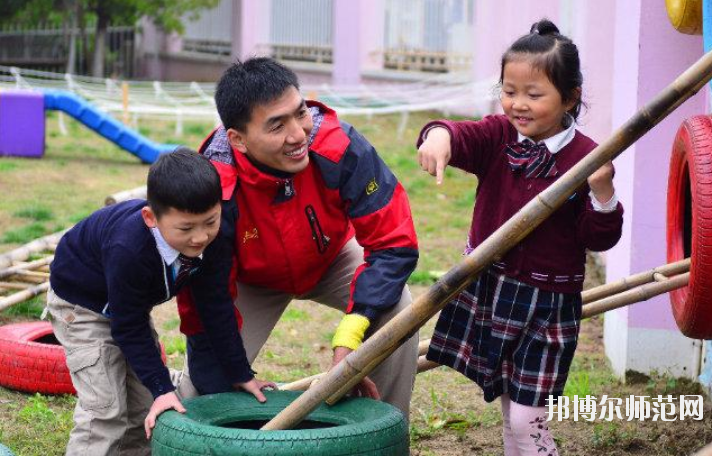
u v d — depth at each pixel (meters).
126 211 3.86
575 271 3.70
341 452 3.25
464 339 3.87
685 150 4.10
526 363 3.71
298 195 3.79
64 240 4.07
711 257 3.75
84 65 26.34
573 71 3.57
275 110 3.49
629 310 5.71
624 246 5.75
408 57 20.45
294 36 23.38
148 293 3.66
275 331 7.00
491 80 16.88
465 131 3.73
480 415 5.29
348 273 4.19
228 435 3.26
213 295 3.72
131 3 22.84
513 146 3.73
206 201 3.35
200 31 26.84
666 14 5.41
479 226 3.83
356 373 3.38
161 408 3.56
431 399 5.54
